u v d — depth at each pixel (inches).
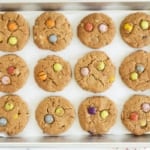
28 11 27.7
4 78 26.7
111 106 26.6
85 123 26.4
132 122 26.5
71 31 27.2
